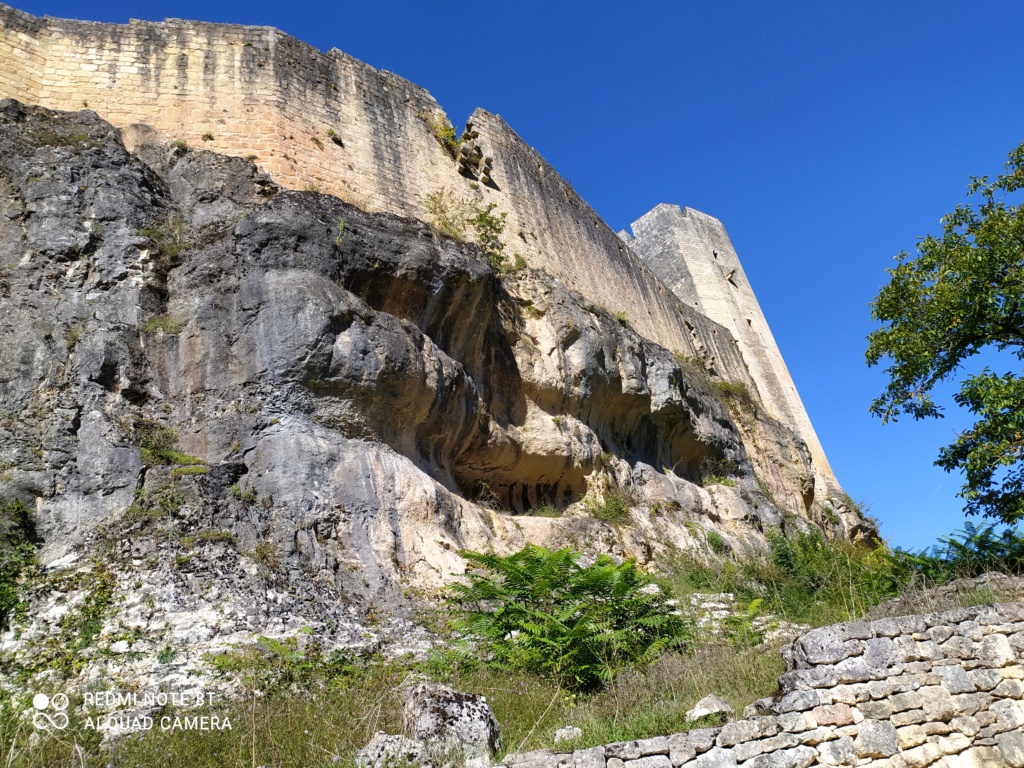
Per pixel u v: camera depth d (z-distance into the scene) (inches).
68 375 413.1
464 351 558.9
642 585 365.7
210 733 261.1
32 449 381.4
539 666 324.2
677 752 232.5
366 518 422.6
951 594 372.2
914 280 556.4
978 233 531.5
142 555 353.4
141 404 429.4
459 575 416.2
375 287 503.5
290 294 454.3
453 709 251.0
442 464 519.2
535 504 612.1
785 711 250.2
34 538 361.4
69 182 470.0
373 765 228.5
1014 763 266.1
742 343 1402.6
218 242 480.7
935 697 270.1
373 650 351.3
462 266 540.4
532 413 618.8
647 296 1055.6
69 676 300.7
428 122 767.7
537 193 889.5
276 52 660.7
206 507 382.9
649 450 758.5
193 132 600.4
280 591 361.7
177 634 323.9
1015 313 509.0
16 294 427.8
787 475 1034.1
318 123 660.1
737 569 552.7
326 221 494.0
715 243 1555.1
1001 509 468.1
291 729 263.9
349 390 452.4
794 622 431.2
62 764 237.0
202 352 450.6
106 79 597.3
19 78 566.6
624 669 323.0
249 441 425.1
